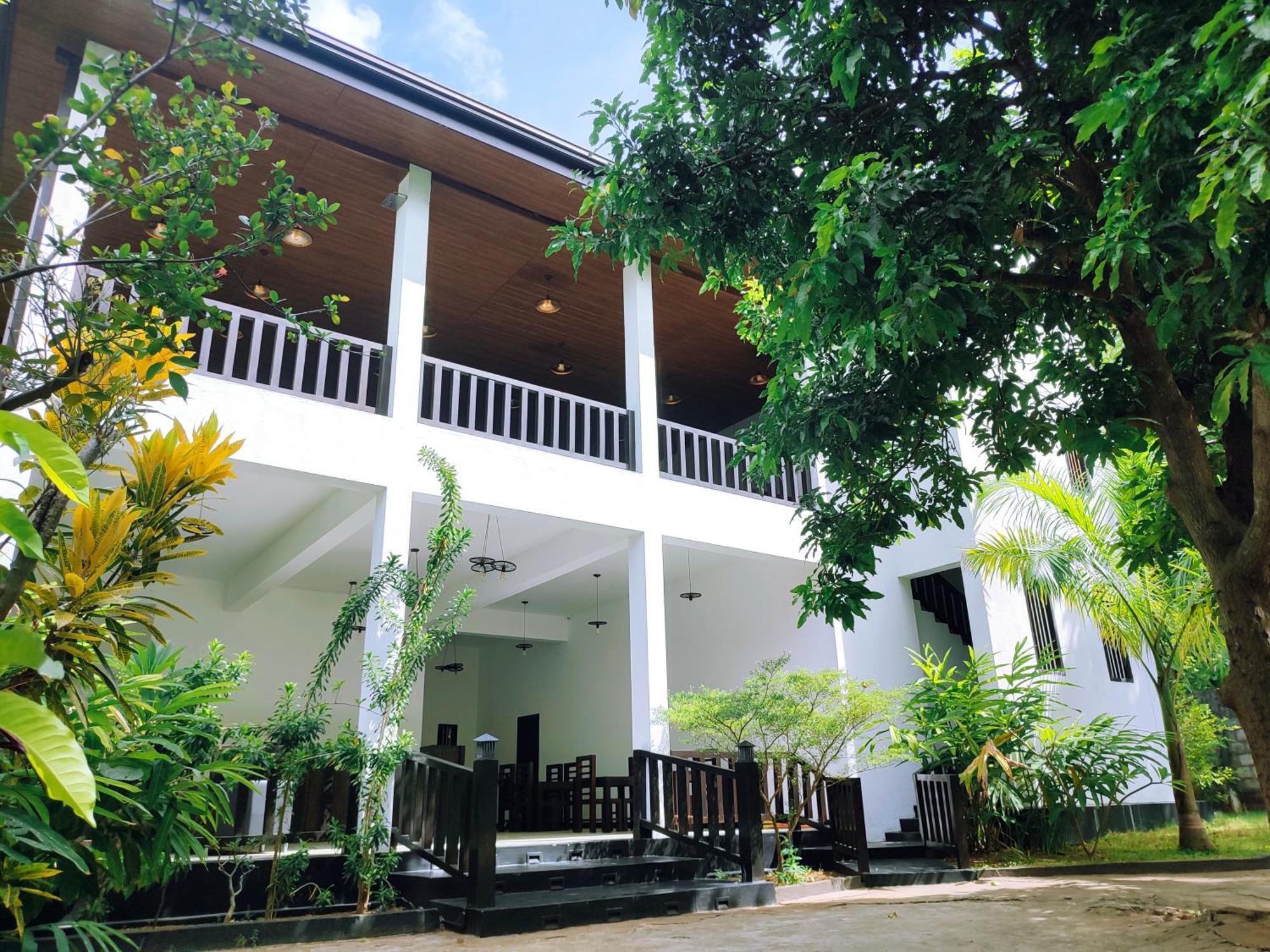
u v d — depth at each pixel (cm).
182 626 997
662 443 1320
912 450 522
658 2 425
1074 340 490
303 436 657
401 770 631
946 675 904
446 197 812
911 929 487
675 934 494
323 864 580
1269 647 374
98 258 314
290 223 354
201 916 519
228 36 364
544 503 772
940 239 362
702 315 1021
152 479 334
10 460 529
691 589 1172
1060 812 844
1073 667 946
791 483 1008
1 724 202
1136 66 295
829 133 420
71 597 307
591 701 1234
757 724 747
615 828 1039
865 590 514
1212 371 446
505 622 1262
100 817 344
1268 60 218
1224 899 556
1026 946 423
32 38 624
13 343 370
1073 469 1091
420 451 671
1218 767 1254
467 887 530
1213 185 235
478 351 1114
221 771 400
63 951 303
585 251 465
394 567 622
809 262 342
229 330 657
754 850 656
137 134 344
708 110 460
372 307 1009
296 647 1063
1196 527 403
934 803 864
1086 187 404
